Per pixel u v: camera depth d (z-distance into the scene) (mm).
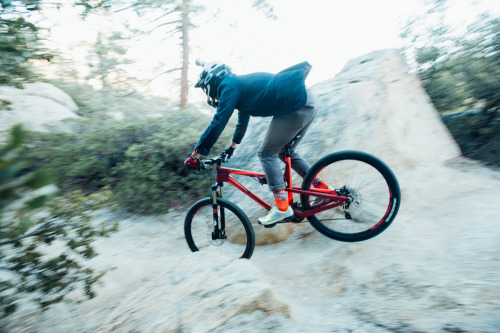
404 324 1515
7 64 2348
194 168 2662
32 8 2217
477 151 3719
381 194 2943
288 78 2305
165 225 3961
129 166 4523
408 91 3990
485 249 1967
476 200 2641
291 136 2475
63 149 4824
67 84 9953
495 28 3988
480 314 1452
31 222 804
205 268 2150
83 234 2789
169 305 1881
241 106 2455
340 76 4430
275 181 2539
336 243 2695
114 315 2080
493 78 3938
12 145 737
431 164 3443
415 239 2344
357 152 2492
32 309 2539
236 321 1607
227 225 3295
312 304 1928
